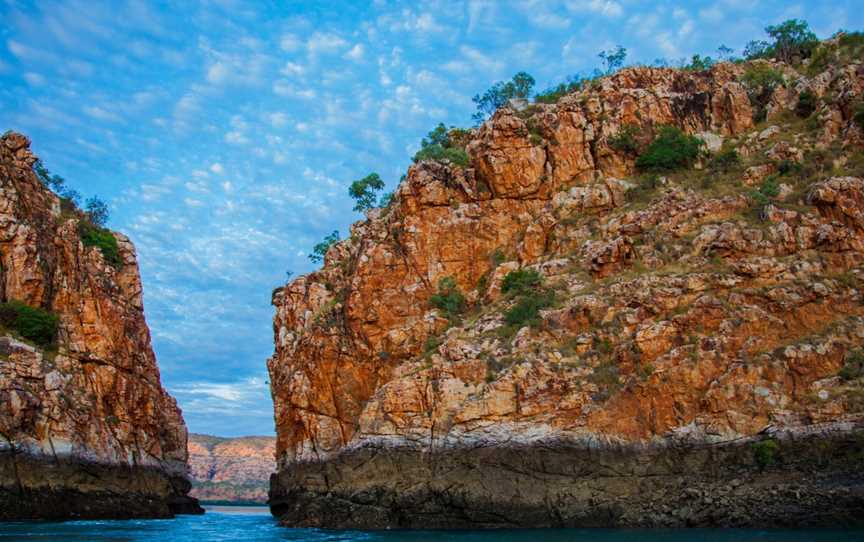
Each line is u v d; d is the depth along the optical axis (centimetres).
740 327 5797
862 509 4641
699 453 5412
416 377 6450
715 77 8556
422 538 5031
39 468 7069
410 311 7738
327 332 7944
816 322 5784
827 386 5362
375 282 7938
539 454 5669
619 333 6134
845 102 7394
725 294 6072
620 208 7481
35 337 7981
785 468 5134
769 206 6600
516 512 5538
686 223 6856
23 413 7031
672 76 8588
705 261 6444
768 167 7262
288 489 7950
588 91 8675
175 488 10556
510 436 5784
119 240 11050
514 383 5969
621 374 5872
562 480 5559
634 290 6353
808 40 9138
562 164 8044
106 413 8644
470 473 5800
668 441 5519
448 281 7750
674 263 6588
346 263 9081
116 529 6406
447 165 8375
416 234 8038
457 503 5712
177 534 6081
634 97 8231
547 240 7600
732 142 7875
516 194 7988
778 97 8094
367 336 7756
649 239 6856
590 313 6350
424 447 6134
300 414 7831
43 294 8344
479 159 8181
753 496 4978
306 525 6506
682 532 4803
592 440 5619
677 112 8188
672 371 5712
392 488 6059
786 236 6338
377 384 7525
